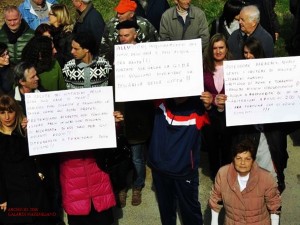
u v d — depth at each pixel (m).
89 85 4.90
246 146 3.90
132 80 4.37
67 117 4.33
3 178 4.43
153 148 4.53
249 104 4.40
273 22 6.71
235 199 4.05
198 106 4.40
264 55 4.75
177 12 6.43
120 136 4.85
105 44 6.00
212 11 10.34
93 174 4.61
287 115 4.43
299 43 8.05
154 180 4.68
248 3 6.44
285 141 4.77
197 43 4.32
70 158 4.54
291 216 5.43
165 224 4.89
